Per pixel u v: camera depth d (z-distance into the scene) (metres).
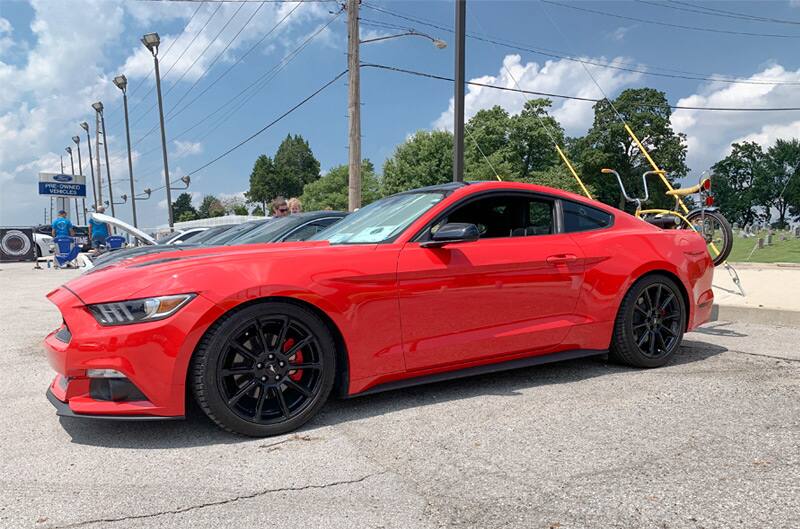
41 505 2.18
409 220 3.45
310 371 3.01
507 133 57.69
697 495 2.10
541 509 2.04
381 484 2.29
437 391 3.56
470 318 3.35
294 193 120.94
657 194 58.69
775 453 2.46
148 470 2.48
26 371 4.50
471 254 3.37
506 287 3.45
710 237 6.25
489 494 2.18
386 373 3.14
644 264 3.92
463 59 9.60
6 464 2.59
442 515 2.03
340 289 2.98
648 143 60.88
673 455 2.47
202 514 2.08
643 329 3.98
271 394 2.93
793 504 2.02
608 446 2.59
